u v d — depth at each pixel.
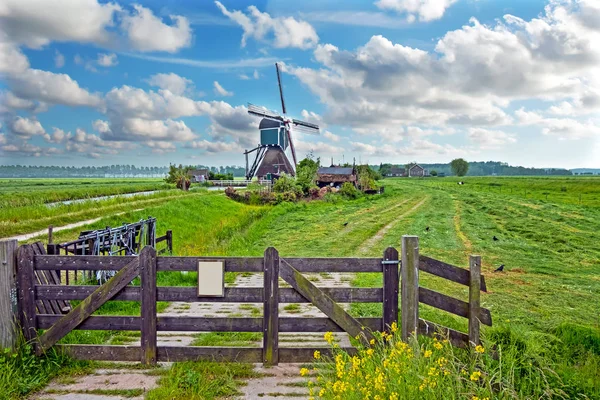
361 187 66.56
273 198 43.94
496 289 11.99
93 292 5.71
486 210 37.16
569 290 11.94
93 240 10.06
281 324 5.73
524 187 73.19
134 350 5.68
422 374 4.30
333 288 5.75
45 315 5.76
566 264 15.88
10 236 17.02
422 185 90.88
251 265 5.75
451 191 68.00
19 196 31.20
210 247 18.12
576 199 46.16
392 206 43.06
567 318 9.18
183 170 63.22
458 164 188.50
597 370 5.53
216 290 5.69
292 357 5.68
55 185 74.62
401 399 3.94
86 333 6.62
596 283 12.90
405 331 5.57
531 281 13.08
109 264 5.72
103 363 5.75
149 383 5.20
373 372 4.48
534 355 5.48
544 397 4.78
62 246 8.51
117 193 44.66
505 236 23.02
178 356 5.70
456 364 4.84
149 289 5.66
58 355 5.63
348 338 6.82
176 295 5.71
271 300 5.66
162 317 5.70
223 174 93.06
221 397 4.88
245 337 6.91
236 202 41.88
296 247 19.47
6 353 5.42
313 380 5.26
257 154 83.00
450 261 16.36
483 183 95.06
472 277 5.56
